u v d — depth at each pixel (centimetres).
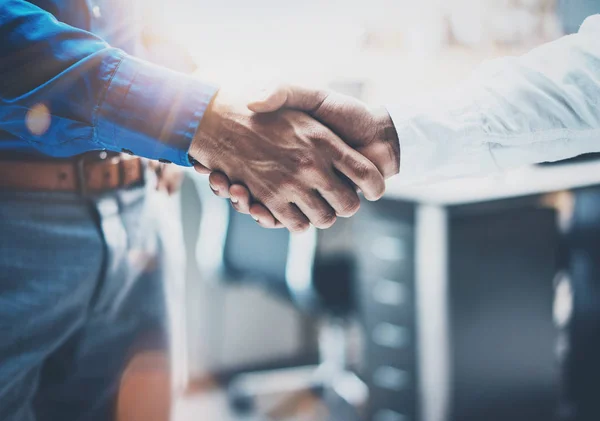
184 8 209
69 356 86
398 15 241
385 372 177
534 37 227
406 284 168
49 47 69
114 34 84
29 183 74
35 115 70
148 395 97
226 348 257
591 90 81
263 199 75
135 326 93
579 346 177
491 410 166
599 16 83
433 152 81
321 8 232
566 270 180
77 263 79
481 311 161
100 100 70
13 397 78
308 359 270
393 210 168
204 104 71
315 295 190
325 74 239
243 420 217
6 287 73
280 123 74
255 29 223
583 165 165
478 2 230
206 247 210
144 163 86
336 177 75
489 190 160
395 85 244
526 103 81
